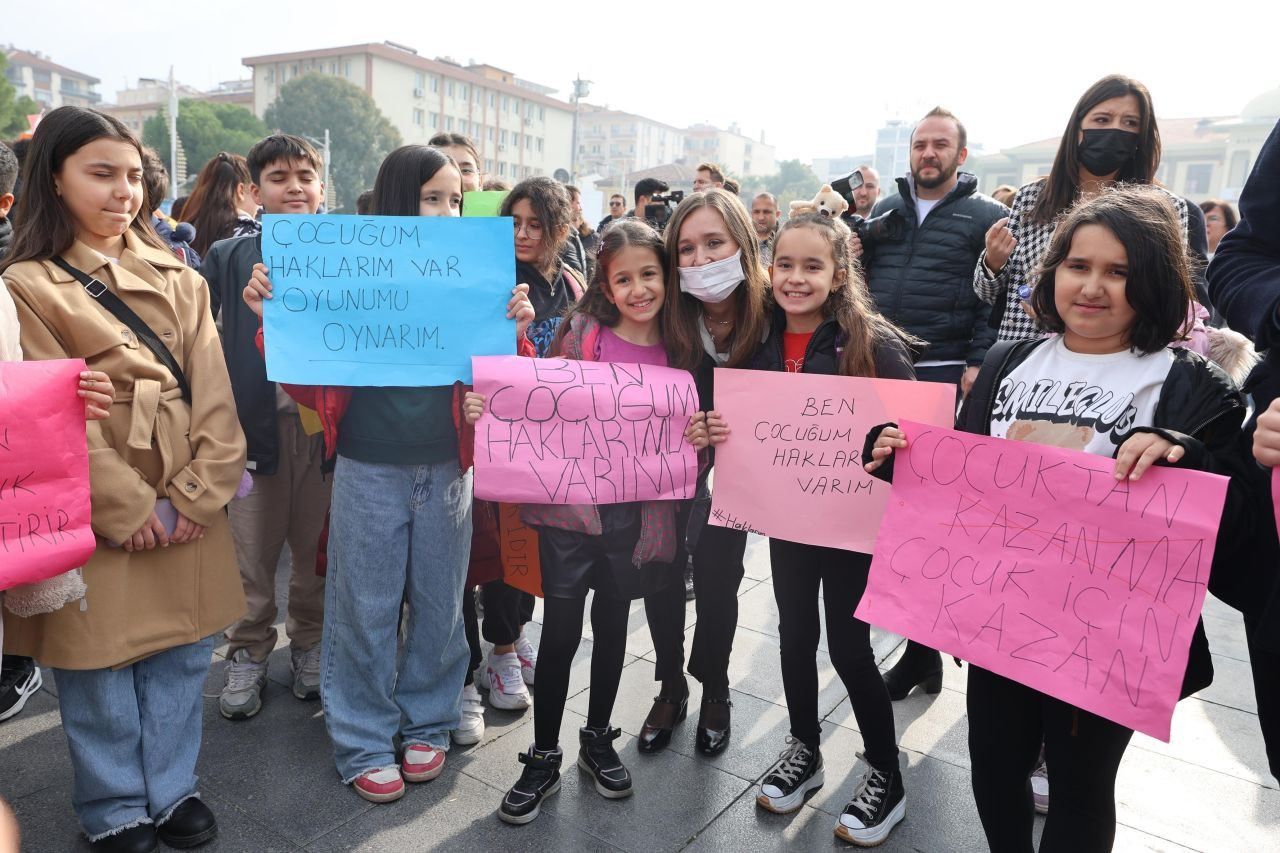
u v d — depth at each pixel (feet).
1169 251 5.07
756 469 7.72
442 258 7.64
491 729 9.43
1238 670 11.53
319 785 8.25
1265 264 5.19
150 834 7.20
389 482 7.94
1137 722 5.02
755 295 7.93
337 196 211.00
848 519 7.41
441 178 8.16
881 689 7.64
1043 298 5.76
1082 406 5.45
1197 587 4.89
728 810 8.04
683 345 8.14
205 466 7.11
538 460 7.68
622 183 242.78
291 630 10.16
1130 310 5.23
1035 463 5.45
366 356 7.55
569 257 13.12
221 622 7.52
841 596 7.56
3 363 5.77
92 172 6.64
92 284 6.79
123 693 7.09
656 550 8.11
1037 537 5.47
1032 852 6.08
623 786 8.12
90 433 6.60
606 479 7.77
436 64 269.03
